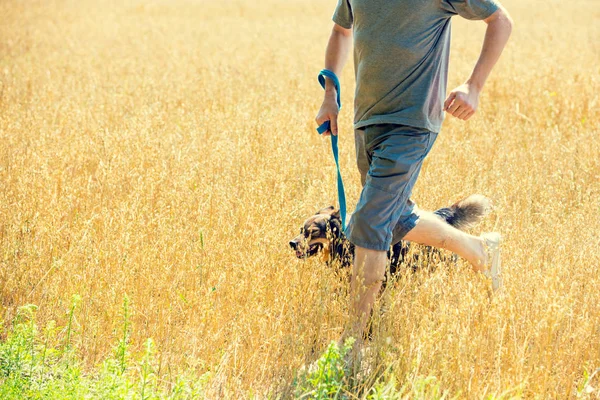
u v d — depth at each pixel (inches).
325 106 161.8
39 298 158.1
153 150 246.7
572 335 136.1
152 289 156.7
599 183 229.0
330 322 150.6
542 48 528.1
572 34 632.4
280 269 165.5
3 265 163.2
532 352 128.5
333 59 164.6
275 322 150.1
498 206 201.2
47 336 138.7
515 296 143.9
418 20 138.7
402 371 130.8
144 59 499.5
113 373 120.2
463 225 170.6
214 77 406.0
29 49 550.0
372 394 125.9
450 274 159.0
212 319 150.3
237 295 157.6
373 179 141.6
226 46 562.3
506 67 428.8
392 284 149.8
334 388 118.7
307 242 160.4
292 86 389.4
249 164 236.1
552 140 275.3
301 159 244.7
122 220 181.3
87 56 510.3
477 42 596.1
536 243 173.2
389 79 142.3
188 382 127.2
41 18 820.0
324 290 151.3
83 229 180.1
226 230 180.9
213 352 142.3
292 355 137.9
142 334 145.5
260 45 581.9
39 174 210.4
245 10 1007.0
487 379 129.3
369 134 147.6
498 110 339.9
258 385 136.5
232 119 301.1
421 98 142.2
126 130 268.8
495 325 135.6
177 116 318.0
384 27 140.6
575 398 126.9
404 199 143.9
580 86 364.8
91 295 154.3
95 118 310.3
